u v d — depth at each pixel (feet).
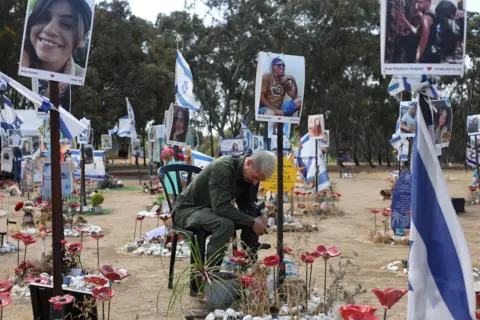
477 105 168.45
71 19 11.93
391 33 8.95
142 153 130.52
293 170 35.40
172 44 143.33
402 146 38.73
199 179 16.33
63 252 17.20
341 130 172.96
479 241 28.40
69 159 41.88
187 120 33.81
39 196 43.45
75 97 106.63
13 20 104.83
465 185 81.46
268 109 14.84
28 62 11.44
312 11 148.25
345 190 74.28
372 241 27.58
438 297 8.67
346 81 155.12
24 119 69.72
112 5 117.50
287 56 15.01
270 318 12.52
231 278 14.03
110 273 10.25
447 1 8.80
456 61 8.84
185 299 15.55
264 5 142.20
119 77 120.67
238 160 15.79
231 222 15.14
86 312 11.36
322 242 27.30
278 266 14.25
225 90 155.74
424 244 8.83
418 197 8.96
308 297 14.06
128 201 54.60
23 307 14.83
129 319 13.79
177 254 22.68
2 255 23.34
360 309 7.62
